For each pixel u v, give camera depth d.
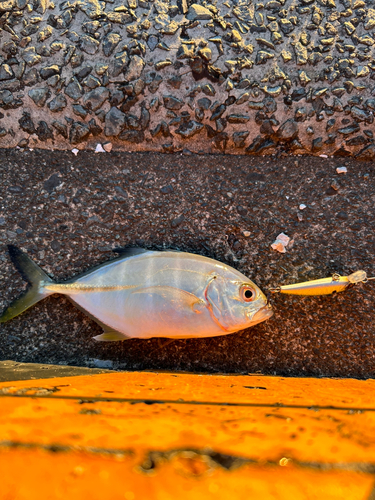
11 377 0.37
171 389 0.31
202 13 0.42
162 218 0.43
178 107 0.42
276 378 0.38
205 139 0.43
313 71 0.42
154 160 0.43
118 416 0.24
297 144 0.43
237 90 0.42
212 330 0.39
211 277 0.39
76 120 0.42
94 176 0.43
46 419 0.22
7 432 0.19
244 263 0.43
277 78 0.42
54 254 0.43
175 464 0.17
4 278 0.42
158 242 0.43
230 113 0.43
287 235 0.43
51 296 0.42
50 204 0.43
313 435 0.21
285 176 0.43
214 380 0.36
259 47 0.42
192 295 0.39
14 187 0.43
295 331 0.42
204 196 0.43
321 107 0.43
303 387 0.34
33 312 0.42
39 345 0.42
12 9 0.42
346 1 0.42
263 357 0.42
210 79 0.42
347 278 0.40
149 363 0.42
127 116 0.42
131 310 0.39
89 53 0.42
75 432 0.20
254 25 0.42
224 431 0.22
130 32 0.42
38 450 0.17
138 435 0.20
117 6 0.42
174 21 0.42
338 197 0.43
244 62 0.42
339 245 0.43
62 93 0.42
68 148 0.43
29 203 0.43
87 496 0.15
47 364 0.41
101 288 0.40
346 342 0.42
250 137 0.43
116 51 0.42
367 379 0.41
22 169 0.43
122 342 0.42
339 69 0.42
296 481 0.16
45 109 0.42
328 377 0.41
